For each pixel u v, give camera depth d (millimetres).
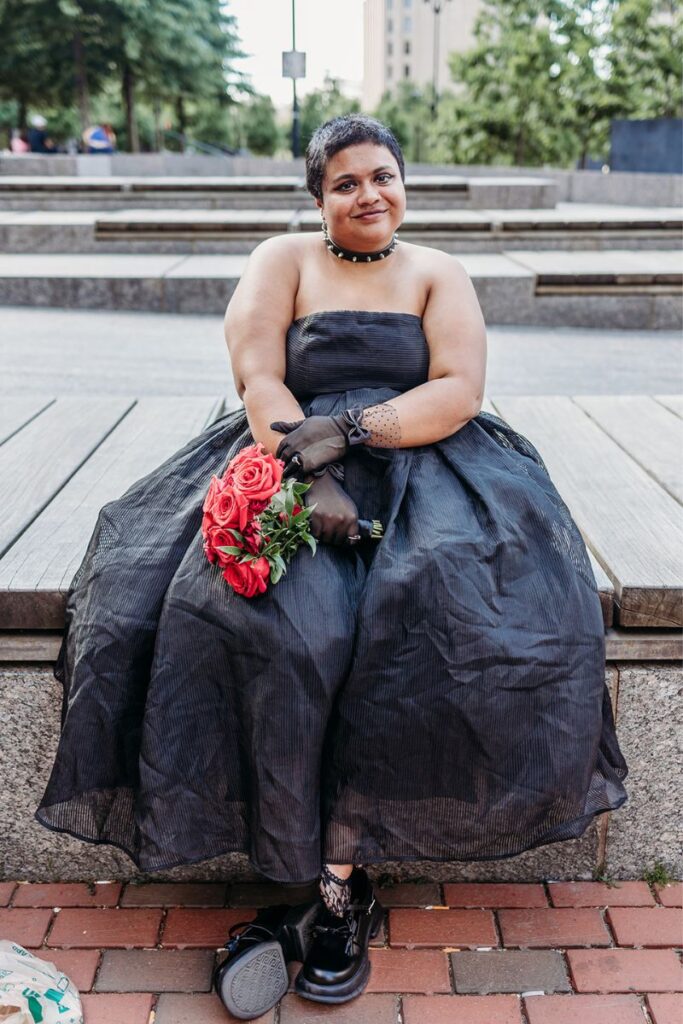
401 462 1911
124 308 6188
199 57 36938
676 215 7762
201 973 1911
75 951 1965
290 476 1823
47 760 2090
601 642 1782
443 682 1675
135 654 1814
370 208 1930
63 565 2113
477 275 5793
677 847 2152
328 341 1995
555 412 3287
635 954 1952
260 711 1679
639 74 28375
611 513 2412
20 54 34156
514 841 1749
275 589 1708
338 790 1740
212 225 7484
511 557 1755
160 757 1747
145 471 2705
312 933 1892
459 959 1939
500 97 31047
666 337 5613
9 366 4754
